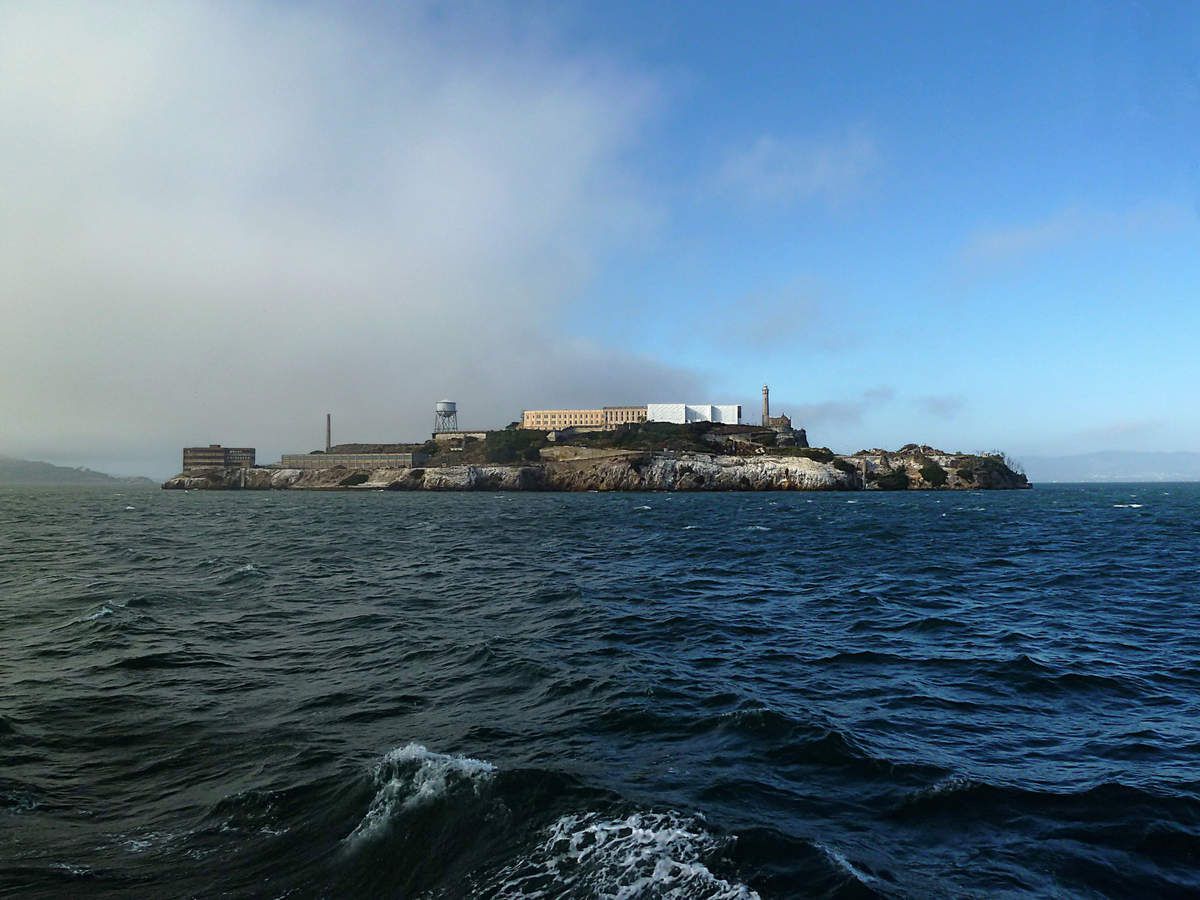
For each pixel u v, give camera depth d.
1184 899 8.28
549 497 175.00
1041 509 112.38
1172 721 14.84
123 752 12.63
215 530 68.00
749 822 9.85
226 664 18.81
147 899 8.11
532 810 10.00
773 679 17.86
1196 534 64.38
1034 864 9.02
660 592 31.69
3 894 8.16
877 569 40.31
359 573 37.66
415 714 14.83
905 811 10.48
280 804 10.44
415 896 8.09
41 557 42.78
